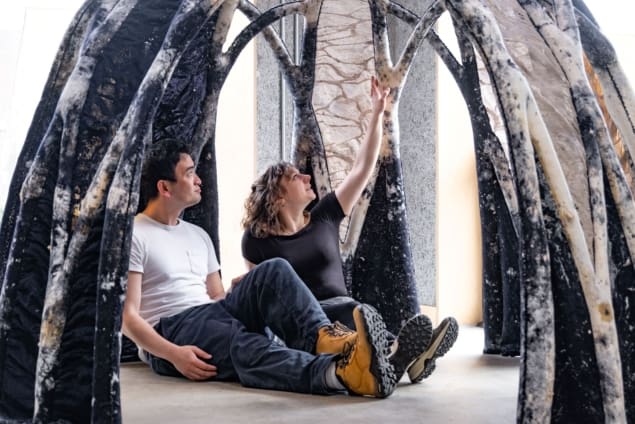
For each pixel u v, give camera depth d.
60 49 2.35
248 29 3.28
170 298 2.80
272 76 5.21
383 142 3.38
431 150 5.13
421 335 2.37
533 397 1.74
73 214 2.00
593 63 2.32
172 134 3.16
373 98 3.11
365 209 3.38
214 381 2.64
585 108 1.99
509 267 3.36
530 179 1.81
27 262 2.07
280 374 2.42
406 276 3.35
